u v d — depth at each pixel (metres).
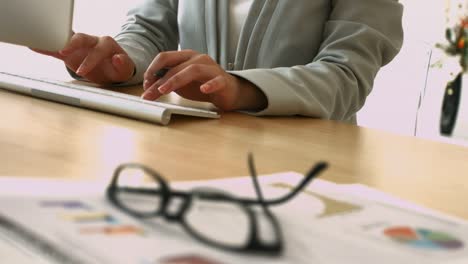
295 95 0.89
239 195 0.38
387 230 0.33
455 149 0.72
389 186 0.49
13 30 0.79
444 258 0.29
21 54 1.55
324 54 1.10
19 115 0.65
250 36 1.22
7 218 0.28
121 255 0.25
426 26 3.03
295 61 1.21
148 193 0.34
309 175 0.34
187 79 0.83
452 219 0.38
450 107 3.00
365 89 1.08
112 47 1.04
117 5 3.30
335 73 1.02
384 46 1.12
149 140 0.58
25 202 0.30
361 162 0.59
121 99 0.73
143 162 0.48
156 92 0.84
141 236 0.27
